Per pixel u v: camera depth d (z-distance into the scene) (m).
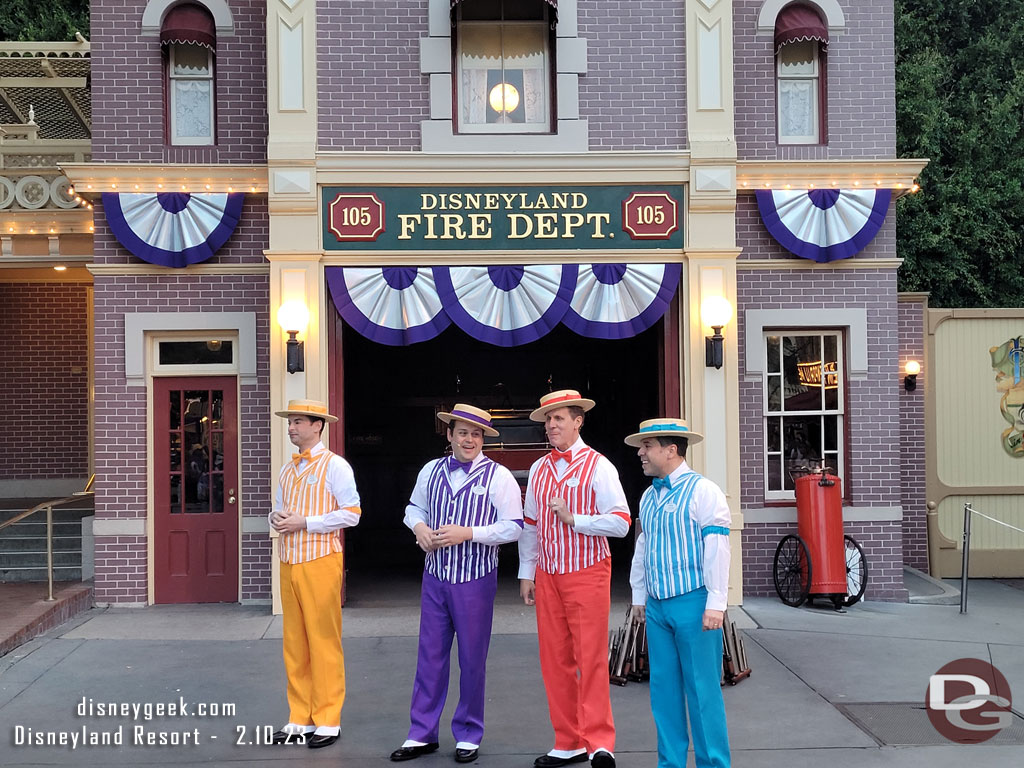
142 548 10.41
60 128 15.73
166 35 10.31
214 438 10.68
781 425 10.79
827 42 10.70
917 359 12.47
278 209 9.91
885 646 8.54
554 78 10.34
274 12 10.02
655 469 5.45
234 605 10.41
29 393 14.48
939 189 19.77
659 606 5.38
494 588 5.98
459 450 6.03
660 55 10.28
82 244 11.58
